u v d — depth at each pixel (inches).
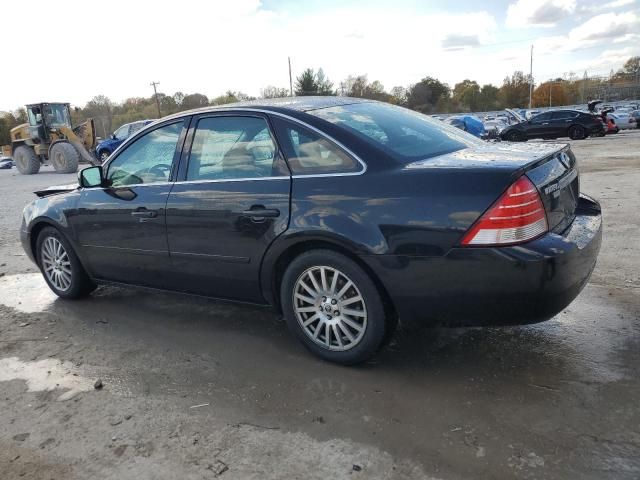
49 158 814.5
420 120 149.8
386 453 97.6
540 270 103.1
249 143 137.4
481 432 101.5
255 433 106.1
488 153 124.2
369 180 118.0
